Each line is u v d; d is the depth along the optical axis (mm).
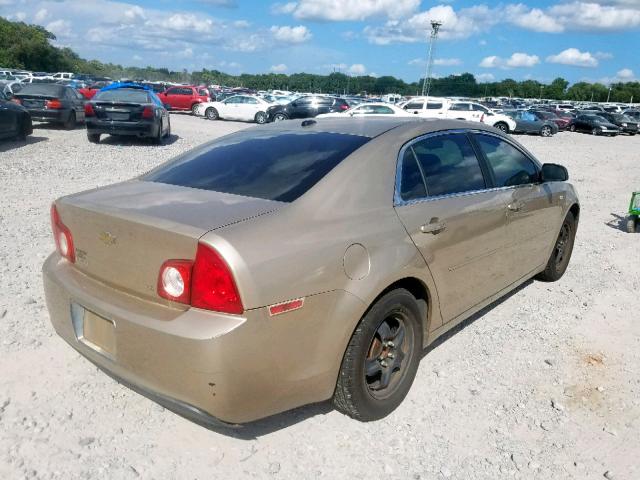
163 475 2646
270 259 2453
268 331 2443
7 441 2795
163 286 2488
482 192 3875
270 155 3309
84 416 3035
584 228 8172
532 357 3969
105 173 10367
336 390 2932
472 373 3701
